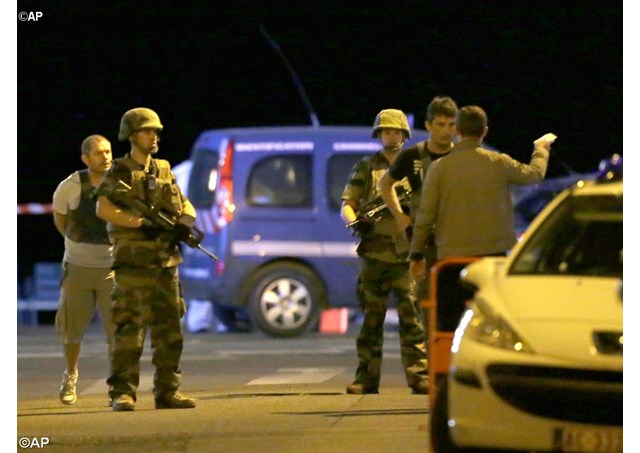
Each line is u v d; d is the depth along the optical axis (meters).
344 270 63.72
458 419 23.28
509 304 23.72
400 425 30.67
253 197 63.72
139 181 34.38
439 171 30.91
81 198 37.22
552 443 22.39
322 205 63.88
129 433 30.08
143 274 34.53
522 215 60.28
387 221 37.72
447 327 29.42
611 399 22.16
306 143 64.25
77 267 37.25
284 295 63.53
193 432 30.02
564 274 25.16
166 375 35.09
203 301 65.50
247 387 41.47
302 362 50.69
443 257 30.83
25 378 46.78
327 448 27.52
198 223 65.56
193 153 67.69
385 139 37.91
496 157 30.97
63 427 31.52
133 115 34.47
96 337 68.00
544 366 22.52
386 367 49.03
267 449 27.56
